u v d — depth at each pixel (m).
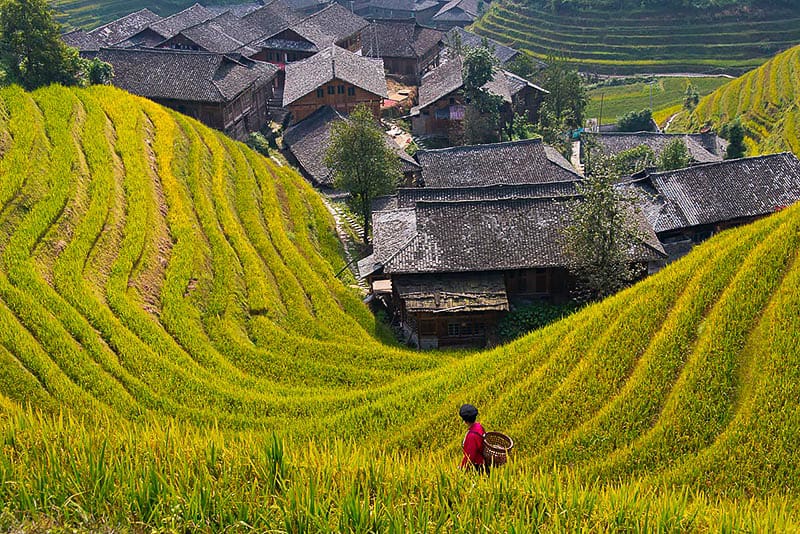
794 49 96.81
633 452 20.27
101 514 13.13
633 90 110.38
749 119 86.88
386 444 23.09
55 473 13.93
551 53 121.38
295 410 26.89
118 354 28.44
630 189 46.41
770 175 49.75
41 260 32.50
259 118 74.38
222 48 83.56
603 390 23.59
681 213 48.78
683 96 105.88
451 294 39.38
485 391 25.28
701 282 27.20
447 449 21.98
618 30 121.31
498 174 60.06
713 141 75.31
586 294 40.50
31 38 57.19
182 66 67.44
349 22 97.88
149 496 13.61
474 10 143.12
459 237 41.50
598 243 37.69
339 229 53.22
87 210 37.53
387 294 43.12
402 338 40.50
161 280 35.47
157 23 90.62
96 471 14.08
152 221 39.06
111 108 51.41
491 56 73.69
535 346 28.23
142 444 16.19
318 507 13.62
